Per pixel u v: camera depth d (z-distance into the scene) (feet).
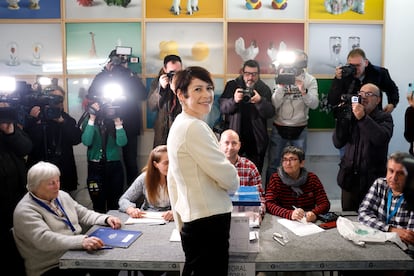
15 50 13.10
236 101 11.42
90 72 13.17
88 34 13.04
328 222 7.82
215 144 5.72
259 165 12.24
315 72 13.10
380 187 7.97
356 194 10.39
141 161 13.44
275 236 7.10
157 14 12.93
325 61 13.07
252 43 12.98
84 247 6.65
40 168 7.52
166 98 11.69
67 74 13.16
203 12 12.91
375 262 6.22
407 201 3.30
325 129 13.25
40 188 7.48
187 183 5.67
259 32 12.94
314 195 8.79
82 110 13.29
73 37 13.05
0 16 12.99
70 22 12.98
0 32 13.05
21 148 9.75
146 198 8.91
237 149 8.86
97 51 13.10
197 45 13.02
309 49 13.03
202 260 5.69
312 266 6.21
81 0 12.92
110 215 8.23
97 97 11.73
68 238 6.89
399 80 13.25
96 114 11.82
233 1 12.88
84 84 13.23
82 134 12.09
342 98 10.43
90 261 6.30
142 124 13.29
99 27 13.01
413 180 3.21
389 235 7.02
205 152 5.57
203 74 5.74
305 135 12.70
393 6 12.98
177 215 6.26
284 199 8.78
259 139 12.00
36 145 11.51
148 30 13.00
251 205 6.59
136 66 13.14
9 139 9.53
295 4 12.87
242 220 6.38
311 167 13.41
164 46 13.05
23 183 9.82
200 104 5.73
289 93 12.03
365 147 10.04
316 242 6.92
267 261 6.22
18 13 12.98
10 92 9.53
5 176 9.30
